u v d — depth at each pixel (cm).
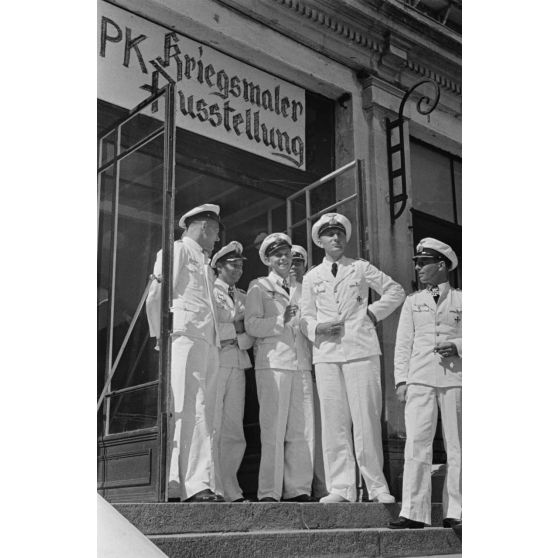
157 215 458
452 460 541
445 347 547
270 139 515
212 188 486
